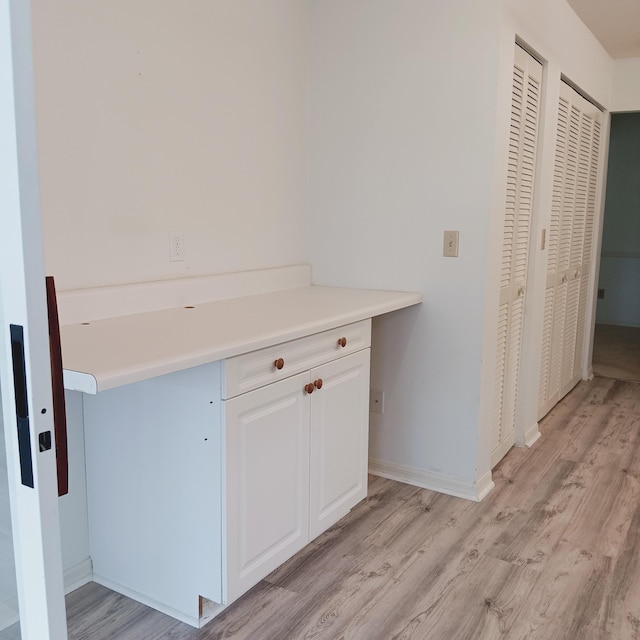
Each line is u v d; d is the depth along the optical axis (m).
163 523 1.83
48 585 0.92
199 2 2.18
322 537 2.29
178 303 2.19
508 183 2.72
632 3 3.11
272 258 2.70
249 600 1.91
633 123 6.46
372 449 2.89
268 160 2.61
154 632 1.77
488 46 2.36
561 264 3.68
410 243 2.65
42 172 1.73
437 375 2.66
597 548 2.22
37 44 1.68
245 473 1.78
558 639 1.74
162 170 2.11
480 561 2.13
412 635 1.75
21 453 0.89
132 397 1.82
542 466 2.96
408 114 2.58
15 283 0.85
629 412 3.79
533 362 3.24
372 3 2.60
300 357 1.97
